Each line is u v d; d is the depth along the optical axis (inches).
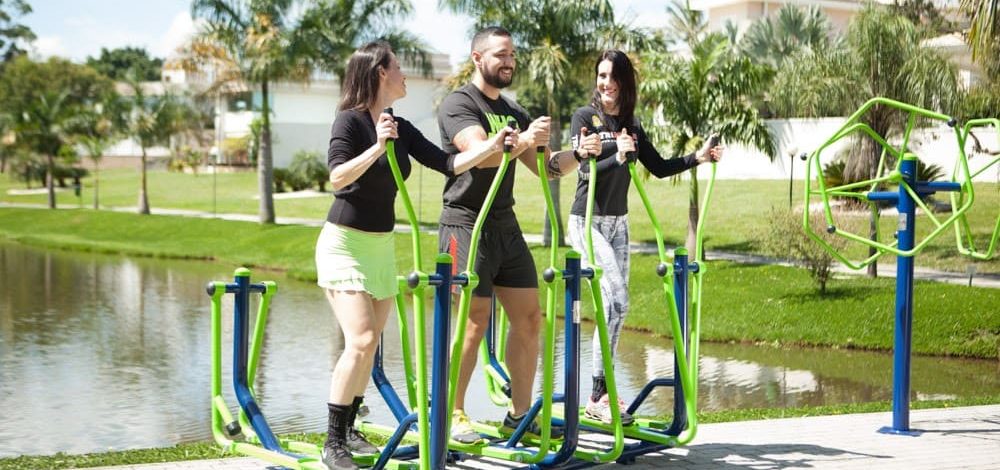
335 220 172.7
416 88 2137.1
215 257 1117.7
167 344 556.1
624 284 211.9
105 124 1870.1
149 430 353.1
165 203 1706.4
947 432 241.9
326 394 418.0
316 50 1228.5
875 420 258.2
